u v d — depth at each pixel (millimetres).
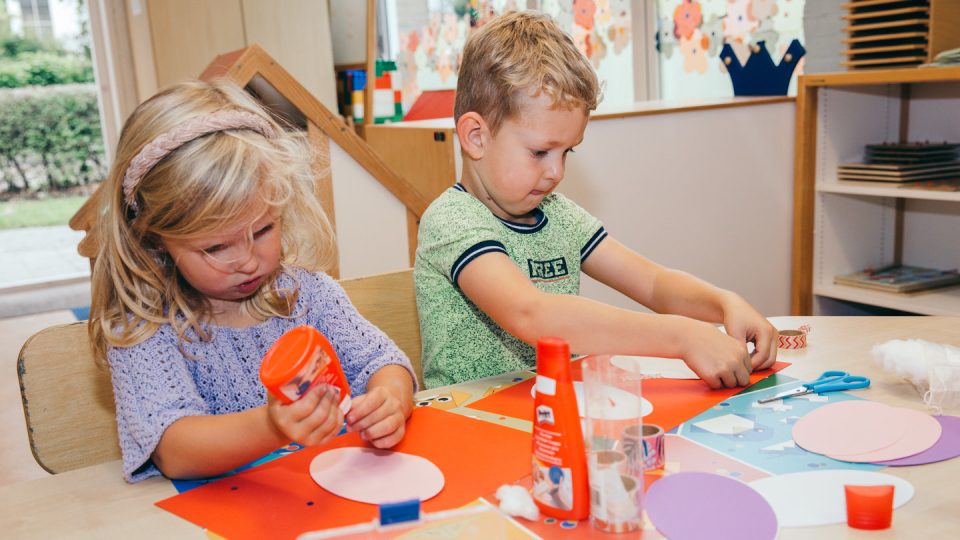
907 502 648
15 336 3623
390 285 1252
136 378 871
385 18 3451
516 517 652
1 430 2523
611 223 2158
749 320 1035
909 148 2221
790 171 2443
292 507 703
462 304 1181
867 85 2373
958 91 2287
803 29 2342
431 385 1212
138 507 732
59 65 4551
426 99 3186
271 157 879
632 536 612
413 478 735
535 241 1225
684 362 1010
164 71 3314
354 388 992
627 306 2242
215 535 665
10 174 4633
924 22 1989
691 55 2783
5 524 706
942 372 852
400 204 1876
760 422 820
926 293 2271
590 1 2984
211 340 986
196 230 833
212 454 764
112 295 928
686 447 765
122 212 900
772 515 630
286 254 1073
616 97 2980
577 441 640
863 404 850
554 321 986
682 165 2250
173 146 847
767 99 2350
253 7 3145
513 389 977
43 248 4801
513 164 1081
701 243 2326
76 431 982
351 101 3129
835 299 2479
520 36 1065
